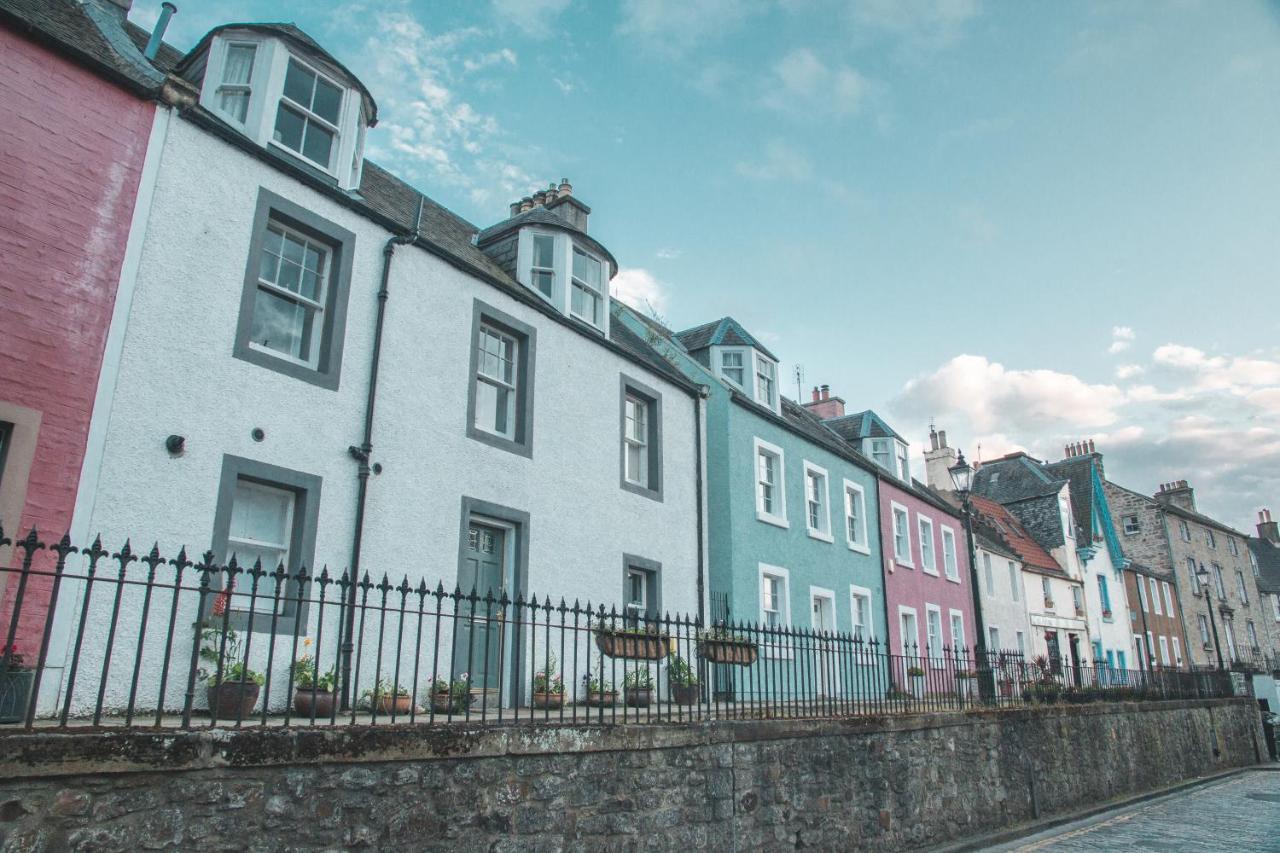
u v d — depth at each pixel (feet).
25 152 23.84
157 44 32.55
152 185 26.40
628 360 46.14
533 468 38.34
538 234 43.73
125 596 23.91
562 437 40.42
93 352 24.20
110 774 15.38
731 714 29.43
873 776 32.35
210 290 27.37
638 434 47.42
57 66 24.97
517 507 37.09
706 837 25.64
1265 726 83.92
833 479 66.90
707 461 55.21
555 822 22.02
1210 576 144.66
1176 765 61.77
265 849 16.99
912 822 33.55
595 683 38.60
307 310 31.42
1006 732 41.45
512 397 39.01
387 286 33.24
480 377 37.37
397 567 31.53
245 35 31.50
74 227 24.41
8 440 22.33
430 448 33.73
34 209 23.73
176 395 25.91
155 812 15.83
